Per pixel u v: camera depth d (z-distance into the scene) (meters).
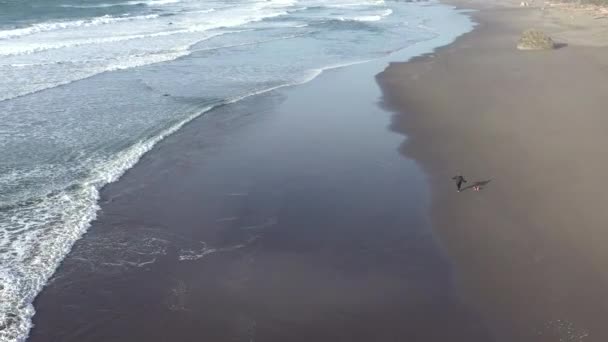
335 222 12.59
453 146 16.39
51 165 15.36
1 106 20.28
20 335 9.04
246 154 16.59
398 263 10.95
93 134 17.84
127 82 24.33
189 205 13.52
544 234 11.44
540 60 26.62
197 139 17.81
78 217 12.65
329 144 17.25
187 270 10.90
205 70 27.00
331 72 26.78
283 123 19.33
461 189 13.68
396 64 27.97
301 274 10.70
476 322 9.22
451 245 11.42
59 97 21.73
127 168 15.49
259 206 13.44
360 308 9.69
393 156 16.12
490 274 10.39
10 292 9.97
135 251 11.52
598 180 13.37
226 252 11.51
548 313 9.29
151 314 9.65
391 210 13.02
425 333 9.05
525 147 15.70
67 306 9.80
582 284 9.91
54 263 10.92
